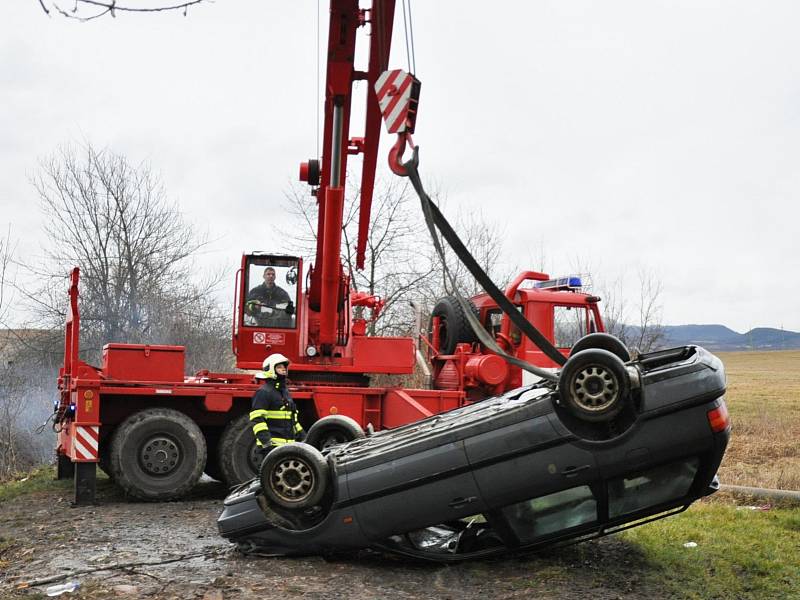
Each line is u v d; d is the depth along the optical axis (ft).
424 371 46.16
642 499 22.45
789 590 20.58
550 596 20.17
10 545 26.55
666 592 20.52
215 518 31.01
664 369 21.89
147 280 92.73
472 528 25.38
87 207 92.07
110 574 22.18
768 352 396.16
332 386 39.81
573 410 21.43
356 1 33.42
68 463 42.86
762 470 40.14
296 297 40.75
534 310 43.14
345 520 23.16
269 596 20.16
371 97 35.17
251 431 36.81
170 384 36.27
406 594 20.57
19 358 83.61
